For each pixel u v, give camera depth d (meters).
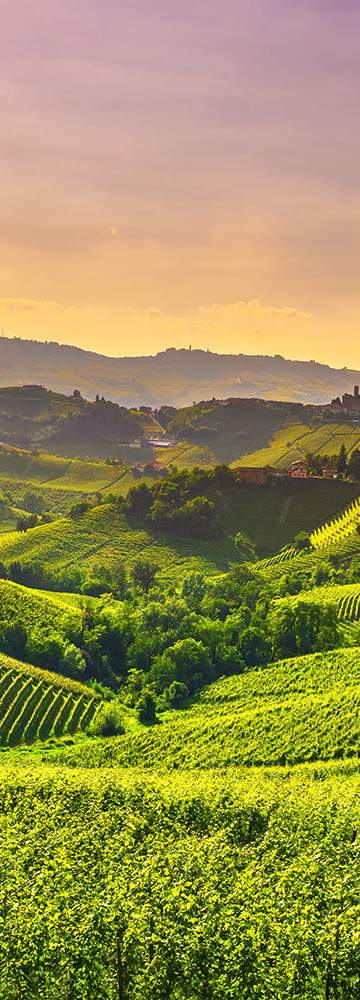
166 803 46.91
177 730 94.62
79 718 114.50
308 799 47.75
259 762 81.38
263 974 25.14
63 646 135.50
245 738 87.25
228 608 163.25
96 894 29.30
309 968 25.02
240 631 139.62
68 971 25.73
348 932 25.53
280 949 25.58
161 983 25.22
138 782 52.44
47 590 196.75
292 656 133.25
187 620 146.88
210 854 34.28
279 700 105.94
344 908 27.38
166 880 29.44
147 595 179.12
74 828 41.19
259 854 36.31
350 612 157.50
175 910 27.16
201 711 111.50
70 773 55.12
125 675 139.25
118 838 39.31
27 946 26.36
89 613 147.75
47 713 114.00
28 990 25.56
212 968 25.23
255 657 134.38
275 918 27.23
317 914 27.31
